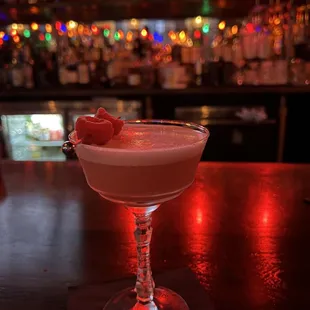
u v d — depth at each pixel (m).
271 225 0.35
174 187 0.23
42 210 0.39
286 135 1.19
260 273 0.28
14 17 1.31
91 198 0.42
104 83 1.24
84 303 0.26
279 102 1.17
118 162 0.21
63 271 0.29
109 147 0.22
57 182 0.46
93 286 0.27
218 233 0.34
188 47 1.23
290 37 1.20
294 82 1.19
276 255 0.30
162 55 1.30
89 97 1.19
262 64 1.18
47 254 0.31
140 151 0.20
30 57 1.26
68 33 1.29
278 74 1.17
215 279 0.28
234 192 0.43
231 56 1.21
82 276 0.28
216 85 1.18
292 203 0.40
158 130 0.27
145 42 1.27
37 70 1.25
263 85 1.16
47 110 1.21
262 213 0.38
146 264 0.26
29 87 1.22
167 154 0.21
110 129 0.22
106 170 0.22
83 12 1.30
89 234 0.34
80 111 1.20
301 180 0.46
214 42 1.33
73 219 0.37
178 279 0.28
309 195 0.42
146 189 0.22
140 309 0.25
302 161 1.21
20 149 1.26
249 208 0.39
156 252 0.31
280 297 0.26
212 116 1.18
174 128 0.27
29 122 1.24
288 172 0.49
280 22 1.22
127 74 1.23
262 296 0.26
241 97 1.17
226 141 1.20
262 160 1.21
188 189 0.44
